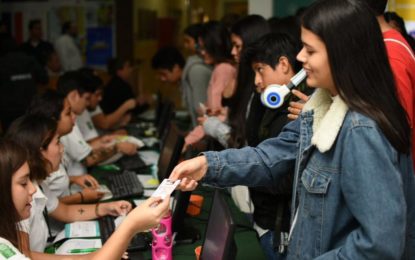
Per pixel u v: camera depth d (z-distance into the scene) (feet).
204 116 9.51
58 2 22.61
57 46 21.53
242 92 7.21
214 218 4.66
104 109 15.43
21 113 15.39
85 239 6.12
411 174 3.64
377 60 3.42
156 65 13.10
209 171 4.68
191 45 12.05
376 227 3.23
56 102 7.28
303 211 3.92
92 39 22.76
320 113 3.91
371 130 3.33
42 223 5.90
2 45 16.55
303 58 3.66
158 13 25.50
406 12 8.79
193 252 5.62
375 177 3.28
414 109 5.20
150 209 4.35
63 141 8.96
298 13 8.66
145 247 5.65
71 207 6.84
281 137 4.81
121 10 22.88
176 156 6.89
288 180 4.87
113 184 8.36
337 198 3.62
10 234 4.45
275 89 5.42
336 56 3.40
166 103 12.47
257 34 7.95
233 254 3.94
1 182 4.35
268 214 5.79
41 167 5.88
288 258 4.20
